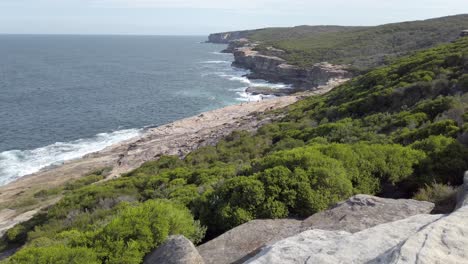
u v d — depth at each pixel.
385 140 14.21
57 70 108.81
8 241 16.30
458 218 4.21
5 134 43.78
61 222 15.33
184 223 7.00
